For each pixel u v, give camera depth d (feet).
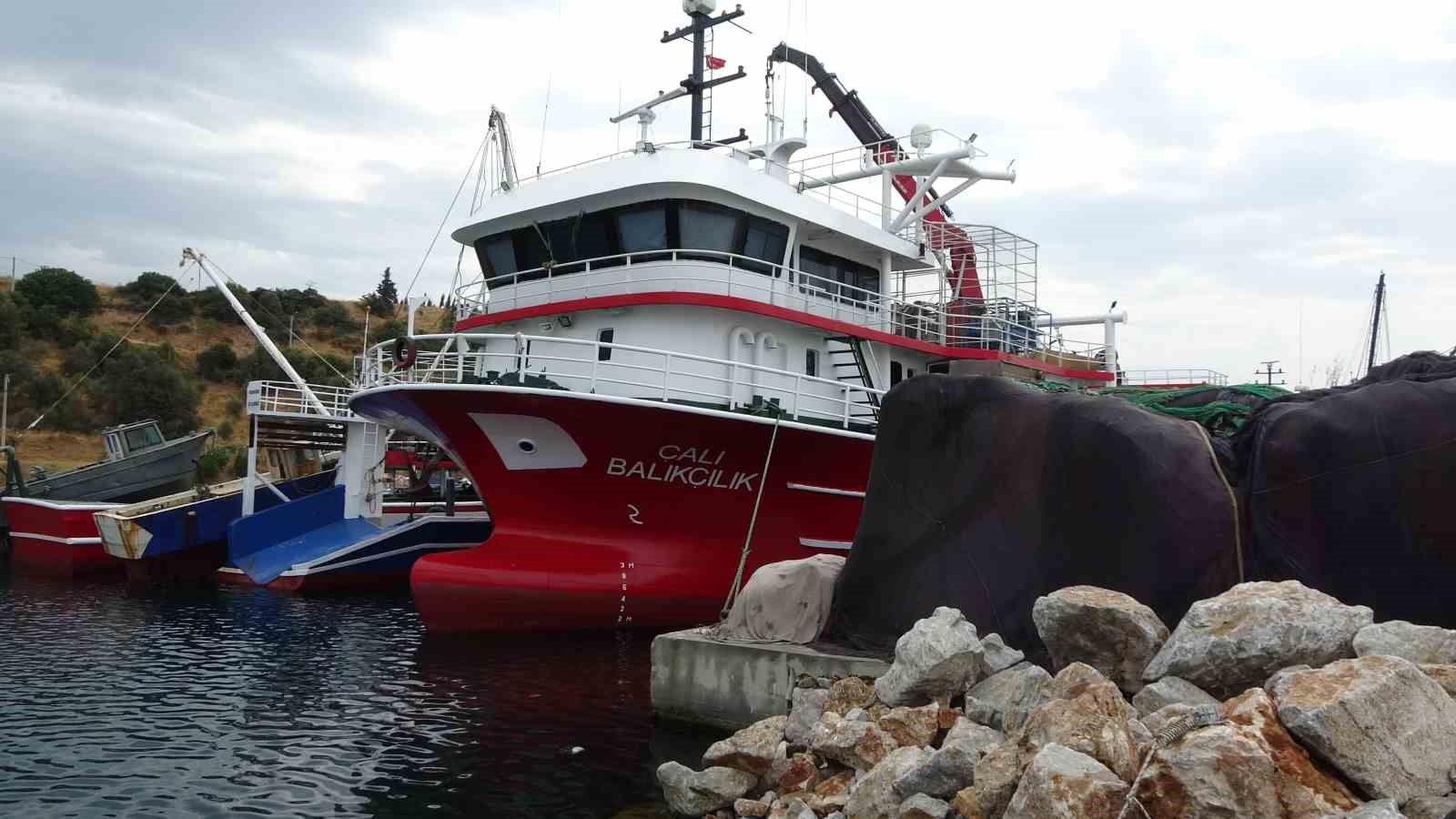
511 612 47.67
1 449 94.02
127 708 34.68
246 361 213.87
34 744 30.27
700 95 62.64
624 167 51.06
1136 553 25.08
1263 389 33.47
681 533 48.11
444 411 46.01
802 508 48.98
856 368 56.29
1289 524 23.90
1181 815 14.94
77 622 53.16
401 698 36.22
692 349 49.57
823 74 79.97
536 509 47.47
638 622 48.65
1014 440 28.37
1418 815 14.96
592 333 51.67
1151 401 34.73
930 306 64.23
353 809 25.03
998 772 17.93
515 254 56.18
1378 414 23.95
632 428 44.45
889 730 22.40
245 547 69.15
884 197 65.67
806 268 59.11
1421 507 23.09
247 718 33.47
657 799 25.76
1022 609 26.99
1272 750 15.71
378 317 276.00
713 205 50.67
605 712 34.32
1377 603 22.97
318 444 79.15
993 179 66.74
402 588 69.00
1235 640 19.06
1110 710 17.97
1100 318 76.69
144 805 25.18
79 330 205.57
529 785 26.76
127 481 99.14
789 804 22.04
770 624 32.35
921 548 30.01
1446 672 17.56
